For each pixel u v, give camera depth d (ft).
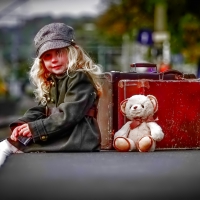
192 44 86.58
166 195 12.64
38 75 20.76
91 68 20.58
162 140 21.50
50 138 19.84
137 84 21.44
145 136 20.79
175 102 21.70
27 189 13.12
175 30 87.30
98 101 21.53
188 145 21.85
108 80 21.80
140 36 85.97
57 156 18.39
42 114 20.77
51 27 20.45
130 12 100.89
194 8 87.56
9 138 19.72
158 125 21.07
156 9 87.10
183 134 21.77
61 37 20.34
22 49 164.14
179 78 22.86
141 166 16.03
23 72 143.43
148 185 13.46
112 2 119.85
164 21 86.48
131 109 20.93
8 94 123.95
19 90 136.26
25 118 20.53
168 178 14.32
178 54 91.50
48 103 20.77
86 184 13.52
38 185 13.47
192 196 12.64
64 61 20.43
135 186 13.34
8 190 13.07
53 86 20.65
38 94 20.89
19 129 19.67
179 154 19.36
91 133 20.01
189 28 85.81
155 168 15.70
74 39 20.63
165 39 86.12
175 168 15.76
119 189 13.06
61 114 19.74
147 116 21.04
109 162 16.83
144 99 21.03
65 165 16.17
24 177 14.35
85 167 15.79
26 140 19.66
